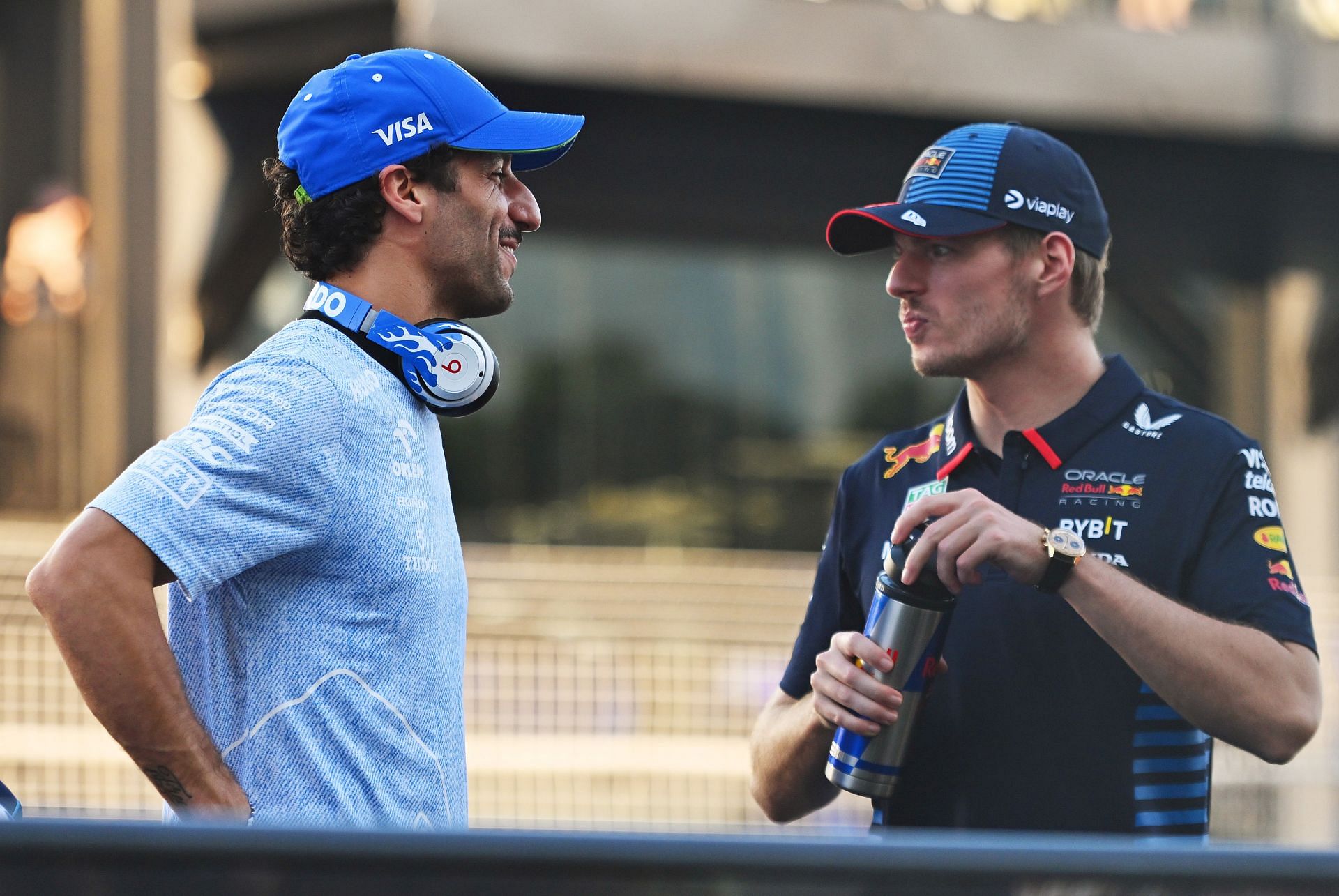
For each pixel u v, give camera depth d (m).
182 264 32.50
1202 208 40.12
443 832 2.48
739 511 43.03
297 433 5.64
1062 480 7.27
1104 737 6.89
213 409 5.75
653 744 24.72
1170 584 7.02
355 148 6.30
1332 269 40.72
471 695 25.17
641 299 43.41
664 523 42.53
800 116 36.56
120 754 20.81
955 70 36.16
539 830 2.52
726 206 38.97
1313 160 39.19
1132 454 7.23
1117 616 6.40
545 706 25.44
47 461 30.72
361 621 5.84
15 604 22.47
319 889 2.44
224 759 5.75
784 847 2.51
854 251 8.02
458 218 6.46
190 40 31.09
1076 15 37.19
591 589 28.09
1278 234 40.50
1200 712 6.52
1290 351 41.38
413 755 5.92
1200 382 43.94
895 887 2.50
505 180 6.87
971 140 7.53
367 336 6.18
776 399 43.78
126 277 31.28
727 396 43.53
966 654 7.12
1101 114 36.94
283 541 5.63
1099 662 6.93
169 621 6.11
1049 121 36.97
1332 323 40.72
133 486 5.48
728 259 43.81
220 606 5.87
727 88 34.84
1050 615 7.01
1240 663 6.44
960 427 7.63
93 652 5.35
